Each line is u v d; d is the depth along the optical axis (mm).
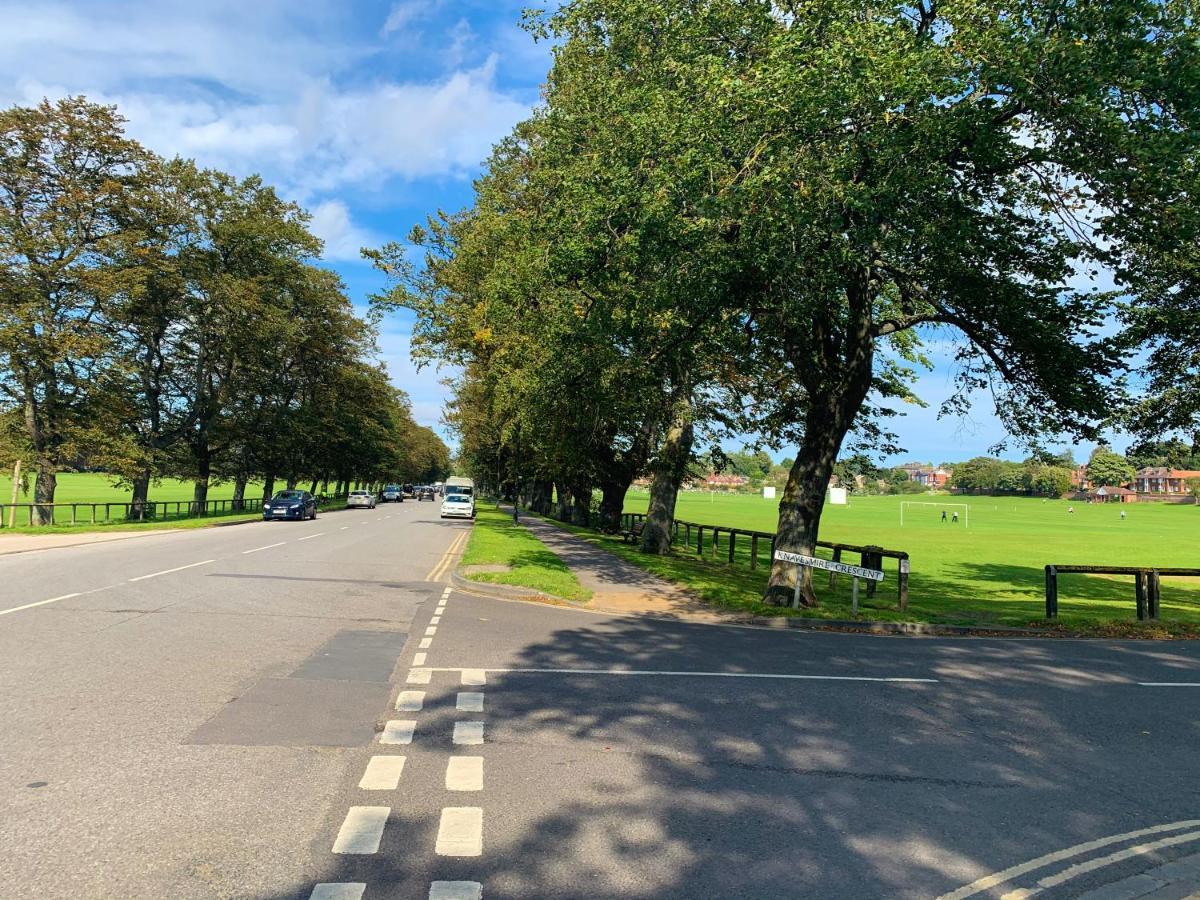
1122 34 9539
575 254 13219
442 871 3881
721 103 10445
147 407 41531
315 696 6938
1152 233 11055
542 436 25578
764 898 3760
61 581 13781
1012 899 3855
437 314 29781
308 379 56844
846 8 10062
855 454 20922
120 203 34312
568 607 13562
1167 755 6215
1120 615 15164
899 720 6973
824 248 11492
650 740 6129
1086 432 15227
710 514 75562
